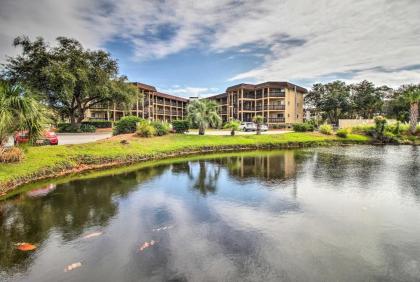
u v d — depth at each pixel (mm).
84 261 4484
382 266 4387
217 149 21812
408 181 10500
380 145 28203
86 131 31234
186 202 7738
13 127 10148
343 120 41812
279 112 52281
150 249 4895
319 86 60250
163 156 17734
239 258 4598
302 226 5996
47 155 12508
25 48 26469
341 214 6773
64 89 25703
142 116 52125
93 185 9711
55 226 5938
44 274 4129
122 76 34562
